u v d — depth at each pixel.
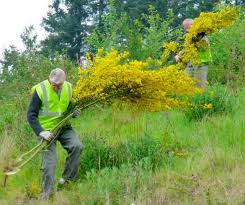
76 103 7.39
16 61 13.88
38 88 7.23
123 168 7.13
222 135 8.75
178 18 35.81
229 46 13.30
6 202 7.05
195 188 6.60
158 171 7.45
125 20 14.84
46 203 6.87
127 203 6.37
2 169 7.92
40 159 7.66
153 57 13.87
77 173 7.52
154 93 7.38
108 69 7.22
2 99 13.22
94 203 6.52
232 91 11.14
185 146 8.62
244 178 7.00
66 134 7.45
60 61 13.78
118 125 9.87
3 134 9.62
